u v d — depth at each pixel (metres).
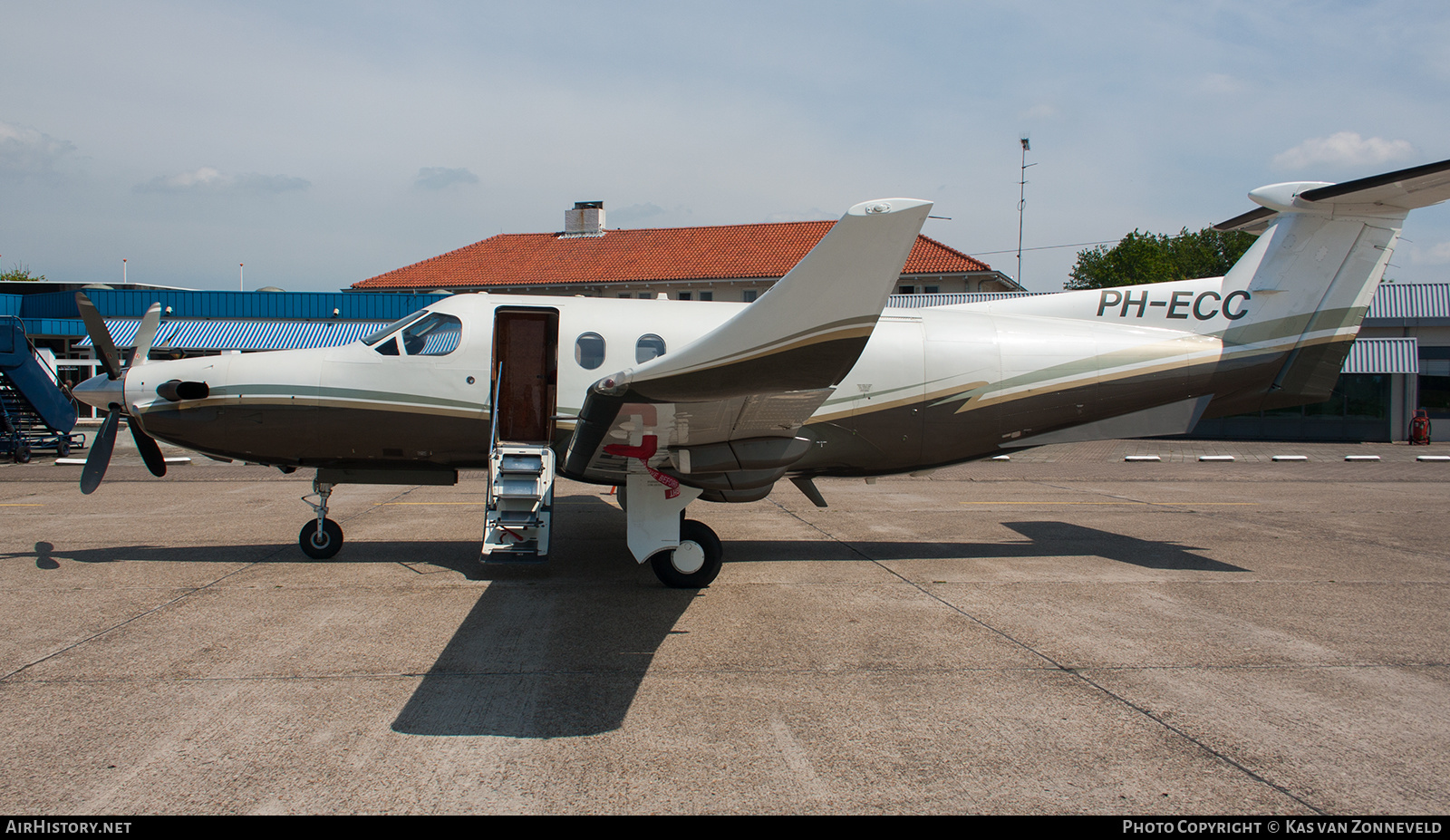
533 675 4.55
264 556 7.59
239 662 4.68
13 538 8.37
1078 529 9.60
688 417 5.55
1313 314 7.88
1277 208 7.80
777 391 4.91
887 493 13.14
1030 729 3.92
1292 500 12.38
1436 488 14.03
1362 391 24.41
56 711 3.96
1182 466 17.84
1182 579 7.04
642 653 4.95
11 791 3.19
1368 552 8.28
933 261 30.61
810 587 6.64
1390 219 7.74
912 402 7.55
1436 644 5.28
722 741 3.74
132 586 6.41
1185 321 7.99
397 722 3.89
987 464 18.03
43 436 17.08
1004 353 7.66
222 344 25.05
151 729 3.77
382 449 7.38
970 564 7.61
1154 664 4.85
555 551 7.96
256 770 3.39
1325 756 3.66
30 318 27.47
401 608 5.87
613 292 32.59
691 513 10.77
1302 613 6.00
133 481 13.52
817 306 4.35
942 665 4.79
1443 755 3.69
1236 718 4.07
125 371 7.53
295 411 7.21
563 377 7.33
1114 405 7.80
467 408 7.34
